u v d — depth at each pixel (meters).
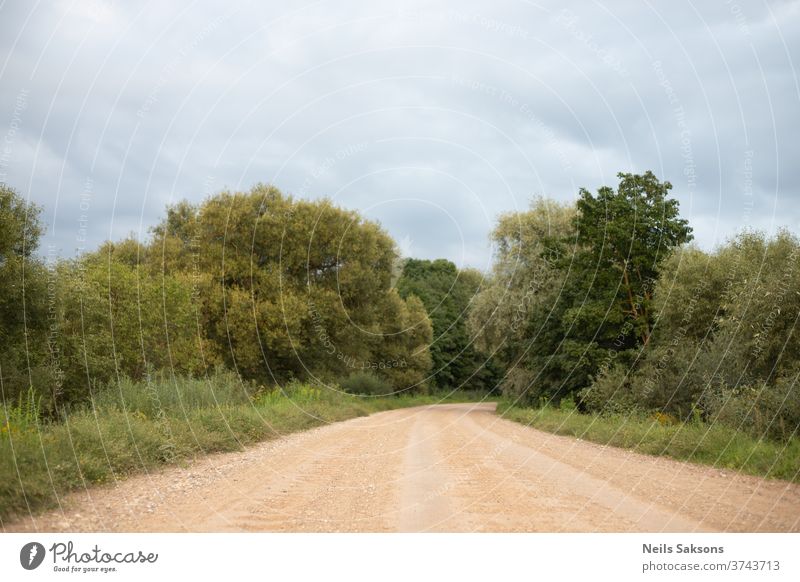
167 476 10.76
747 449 12.55
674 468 12.23
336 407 32.12
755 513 8.02
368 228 43.31
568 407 29.67
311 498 9.11
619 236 29.02
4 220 16.77
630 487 10.04
